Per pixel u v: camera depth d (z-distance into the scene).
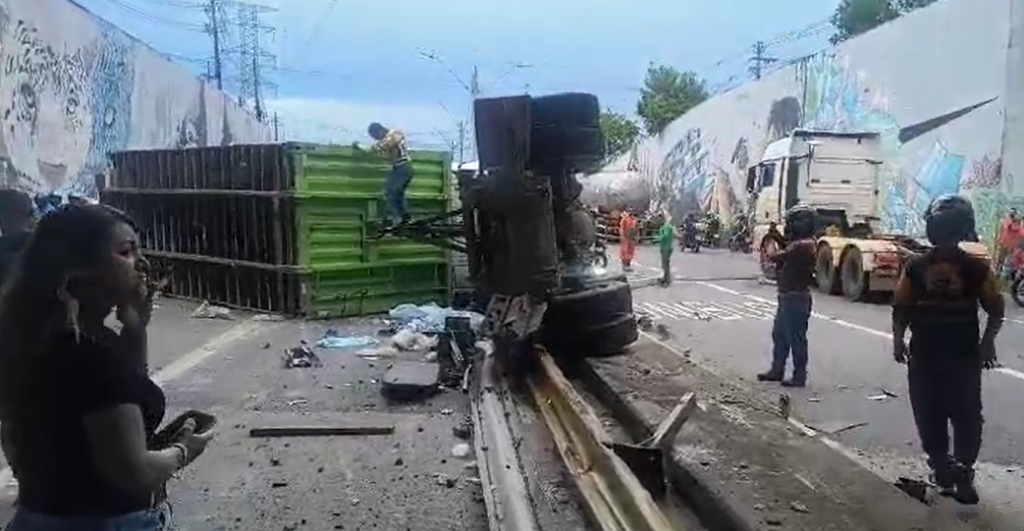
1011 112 20.11
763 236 22.81
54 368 2.15
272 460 5.88
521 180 7.85
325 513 4.91
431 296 14.05
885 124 25.81
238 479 5.51
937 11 23.12
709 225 37.56
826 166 22.17
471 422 6.77
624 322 8.50
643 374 7.49
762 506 4.31
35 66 16.02
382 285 13.41
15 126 15.13
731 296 17.98
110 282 2.25
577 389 7.62
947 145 22.67
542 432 6.19
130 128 21.56
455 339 8.77
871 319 14.16
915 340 5.59
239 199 13.32
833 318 14.28
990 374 9.38
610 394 7.00
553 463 5.53
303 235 12.48
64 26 17.34
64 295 2.18
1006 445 6.71
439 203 14.14
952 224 5.46
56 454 2.18
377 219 13.25
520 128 7.95
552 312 8.21
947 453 5.55
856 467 4.95
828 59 29.94
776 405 6.73
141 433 2.25
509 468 5.35
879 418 7.50
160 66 24.09
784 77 33.94
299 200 12.44
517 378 7.84
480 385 7.56
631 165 59.16
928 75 23.61
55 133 16.91
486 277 8.30
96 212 2.31
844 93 28.70
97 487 2.22
